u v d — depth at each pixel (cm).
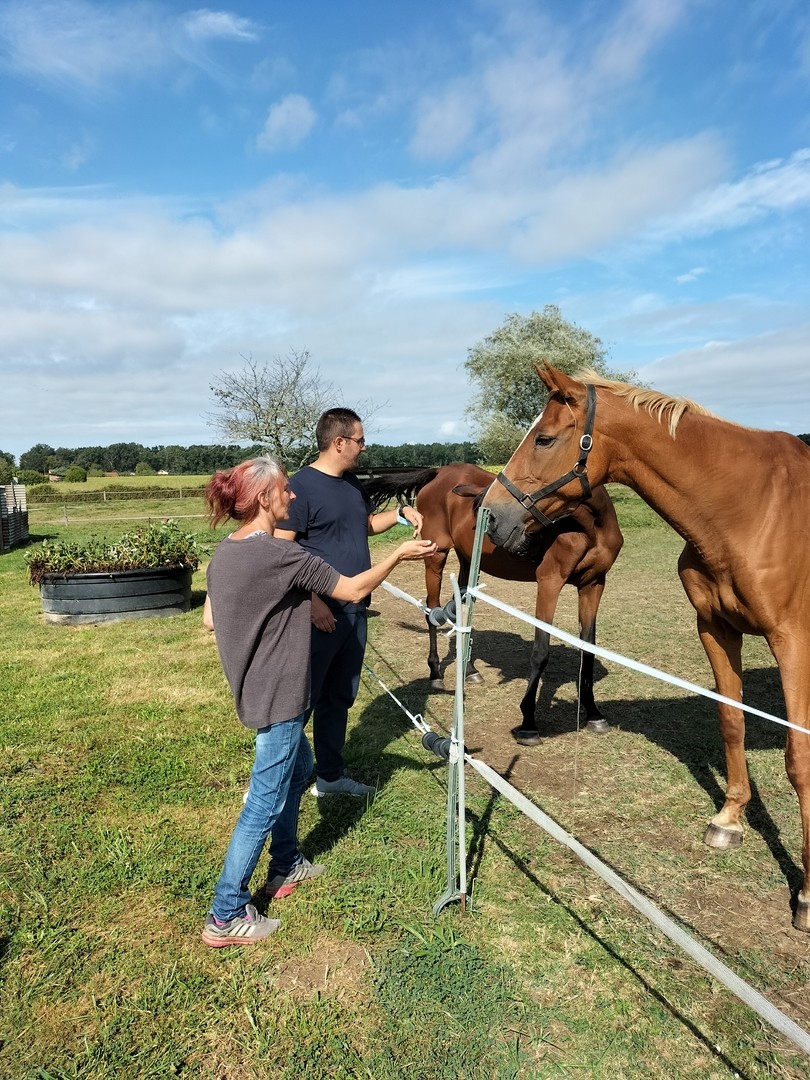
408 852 296
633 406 279
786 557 254
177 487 3812
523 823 322
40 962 234
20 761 388
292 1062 192
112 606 738
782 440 274
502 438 3256
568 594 870
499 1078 187
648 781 365
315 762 355
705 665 569
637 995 218
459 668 246
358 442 311
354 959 234
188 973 229
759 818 327
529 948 239
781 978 226
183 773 374
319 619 289
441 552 550
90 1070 191
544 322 3378
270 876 271
